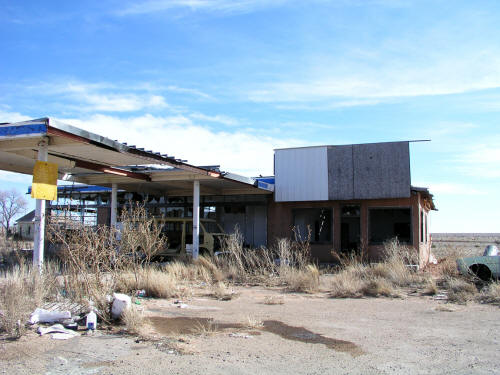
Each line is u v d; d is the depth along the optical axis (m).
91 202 26.42
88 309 8.05
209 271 15.86
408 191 20.30
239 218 24.41
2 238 28.38
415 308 9.99
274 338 7.09
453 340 6.99
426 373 5.38
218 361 5.82
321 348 6.50
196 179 19.06
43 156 11.48
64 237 9.43
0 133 10.86
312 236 23.64
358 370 5.48
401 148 20.59
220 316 8.88
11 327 6.97
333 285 12.93
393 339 7.05
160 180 19.52
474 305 10.38
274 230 23.17
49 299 9.16
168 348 6.39
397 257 15.91
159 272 12.81
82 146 12.59
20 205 48.34
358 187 21.11
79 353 6.12
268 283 14.27
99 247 9.73
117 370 5.45
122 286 10.84
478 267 13.68
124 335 7.09
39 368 5.51
